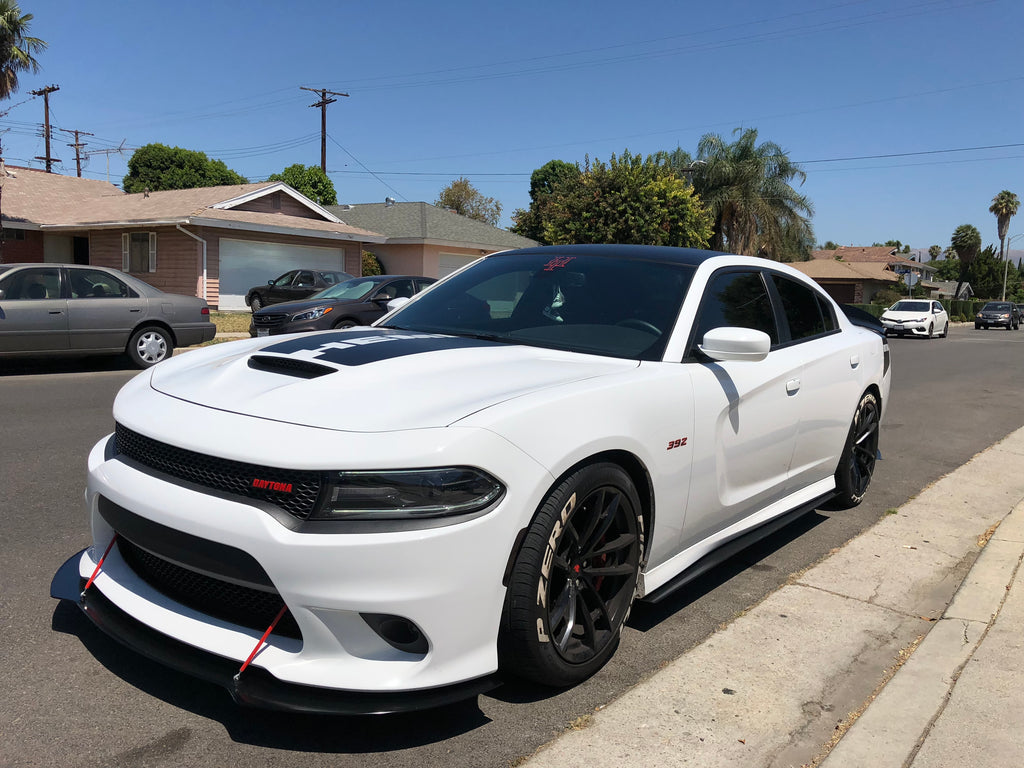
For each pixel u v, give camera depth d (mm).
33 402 8203
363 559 2139
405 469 2199
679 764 2334
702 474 3182
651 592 3041
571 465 2496
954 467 6516
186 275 23078
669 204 26344
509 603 2422
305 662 2217
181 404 2592
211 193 25109
